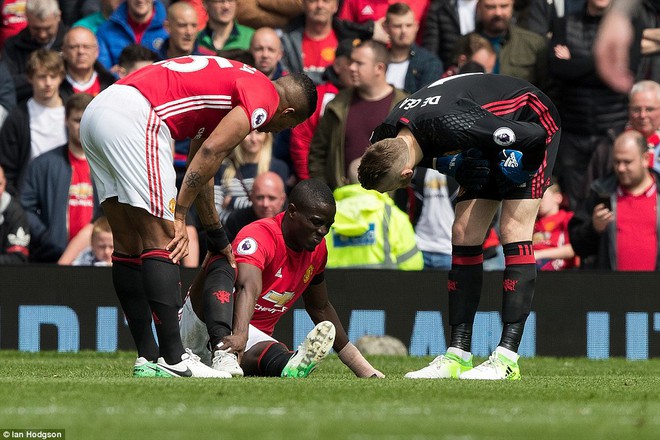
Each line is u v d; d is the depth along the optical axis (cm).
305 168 3550
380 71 3422
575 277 3234
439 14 3925
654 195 3325
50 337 3212
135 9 3806
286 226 1942
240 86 1778
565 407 1378
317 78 3769
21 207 3309
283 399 1414
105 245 3300
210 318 1853
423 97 1889
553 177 3588
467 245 2002
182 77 1784
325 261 2023
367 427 1127
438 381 1805
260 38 3659
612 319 3231
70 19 4028
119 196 1761
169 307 1791
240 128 1758
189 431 1089
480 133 1816
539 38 3778
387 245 3222
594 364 2923
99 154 1777
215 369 1823
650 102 3500
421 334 3212
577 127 3700
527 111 1958
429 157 1902
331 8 3812
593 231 3350
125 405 1328
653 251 3309
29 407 1305
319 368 2517
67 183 3403
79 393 1468
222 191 3381
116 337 3212
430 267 3372
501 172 1917
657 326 3225
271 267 1941
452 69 3675
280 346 1934
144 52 3659
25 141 3503
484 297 3212
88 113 1784
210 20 3809
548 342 3247
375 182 1812
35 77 3506
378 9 3966
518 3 3988
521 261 1983
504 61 3753
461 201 2008
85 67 3597
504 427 1143
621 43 3706
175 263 1794
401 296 3209
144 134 1755
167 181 1773
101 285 3212
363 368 2031
